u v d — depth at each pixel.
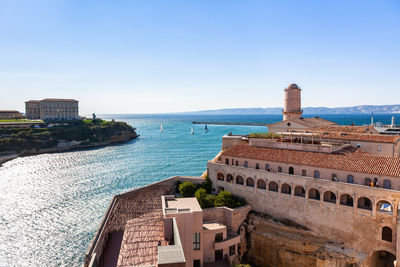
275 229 51.31
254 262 53.69
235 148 64.44
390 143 54.72
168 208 42.78
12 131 176.75
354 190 43.16
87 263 35.34
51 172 112.12
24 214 69.75
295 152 55.38
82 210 72.38
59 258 51.97
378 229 41.16
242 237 53.75
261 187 56.81
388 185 41.41
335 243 45.34
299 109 83.88
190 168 118.19
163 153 157.00
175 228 33.84
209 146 181.88
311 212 48.22
